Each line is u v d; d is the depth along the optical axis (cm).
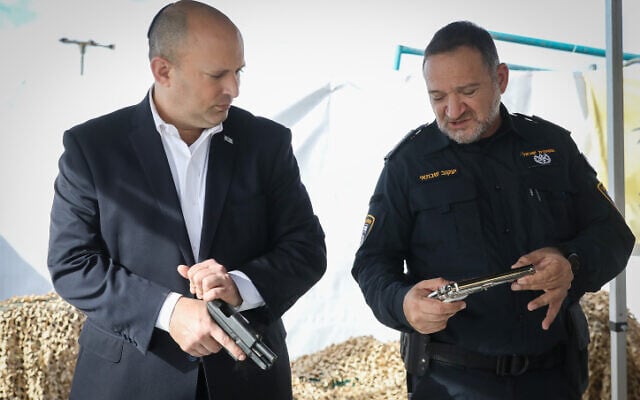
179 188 189
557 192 215
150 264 184
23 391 385
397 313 196
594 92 381
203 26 175
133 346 184
